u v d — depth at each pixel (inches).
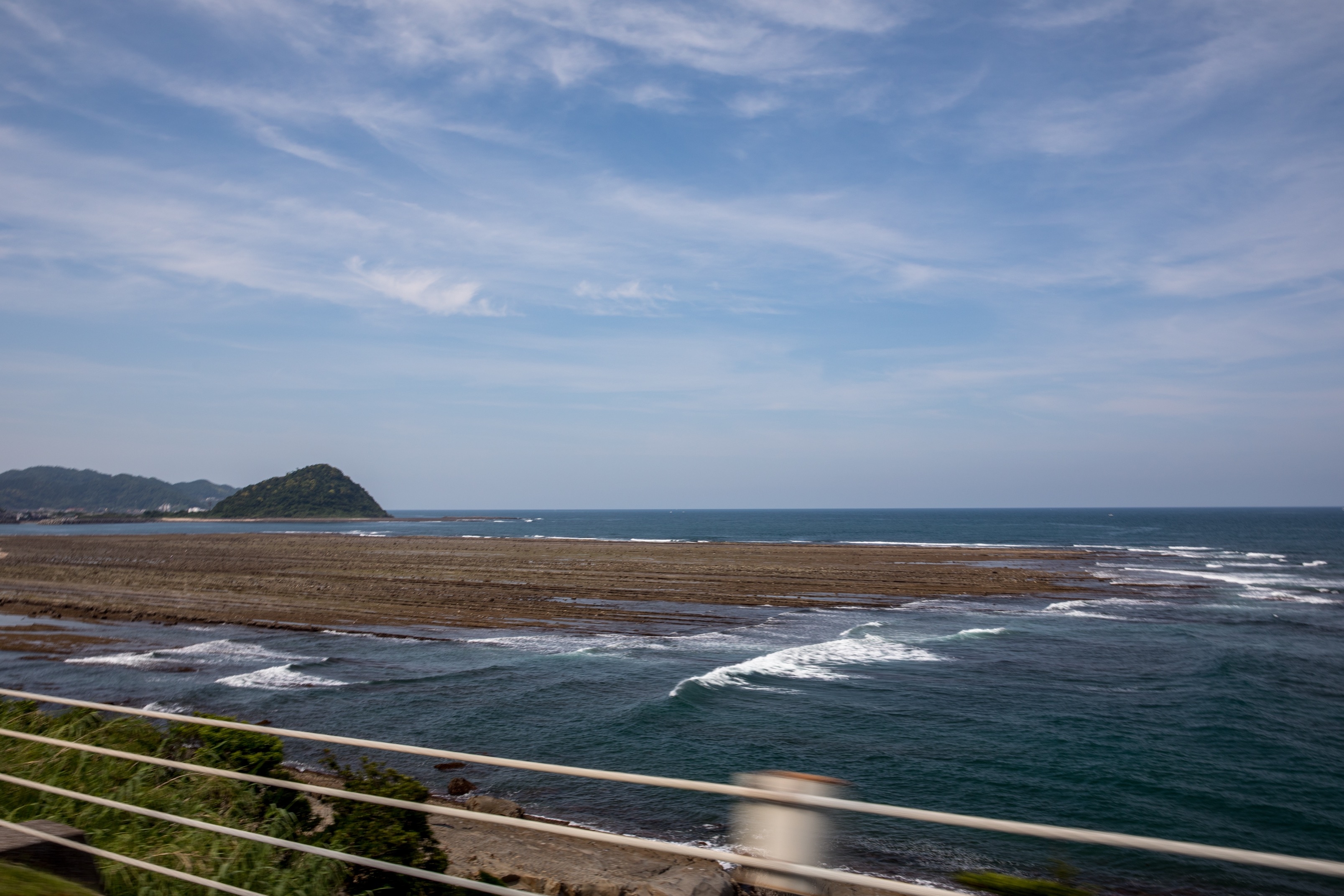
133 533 5002.5
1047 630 1104.2
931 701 696.4
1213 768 538.6
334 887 202.8
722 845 395.5
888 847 402.9
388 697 690.2
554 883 311.0
